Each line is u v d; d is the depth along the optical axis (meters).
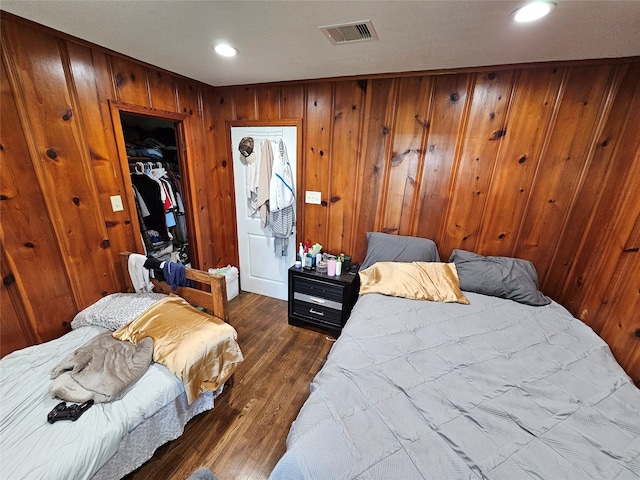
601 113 1.81
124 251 2.11
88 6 1.26
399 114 2.22
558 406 1.09
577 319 1.81
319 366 2.16
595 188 1.91
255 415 1.73
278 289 3.14
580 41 1.48
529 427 1.00
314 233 2.78
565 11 1.20
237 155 2.84
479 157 2.12
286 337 2.50
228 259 3.27
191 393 1.47
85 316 1.79
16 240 1.53
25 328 1.62
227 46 1.68
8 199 1.48
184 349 1.51
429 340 1.48
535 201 2.08
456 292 1.95
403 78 2.14
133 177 2.71
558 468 0.87
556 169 1.98
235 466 1.44
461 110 2.07
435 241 2.40
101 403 1.25
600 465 0.88
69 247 1.77
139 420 1.27
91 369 1.37
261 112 2.62
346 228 2.65
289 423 1.68
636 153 1.62
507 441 0.95
